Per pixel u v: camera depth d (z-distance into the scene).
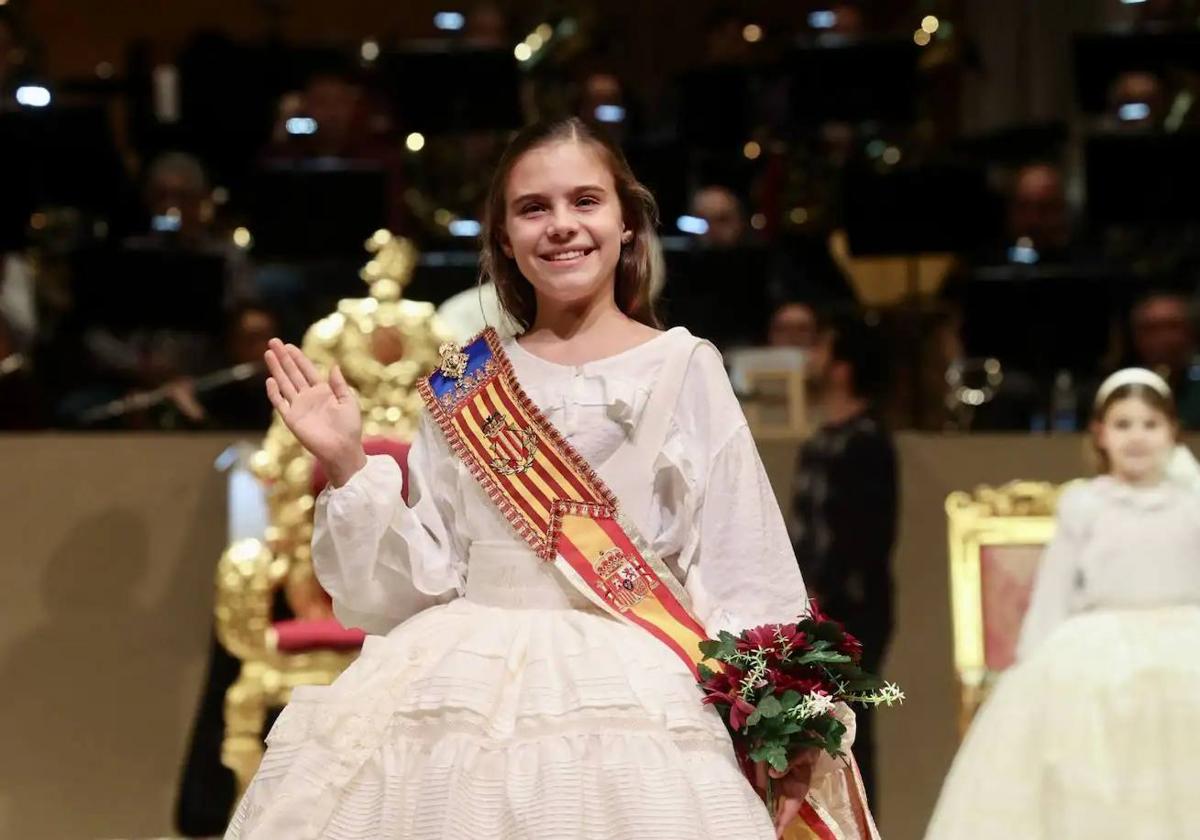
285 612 8.80
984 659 8.87
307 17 13.66
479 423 3.98
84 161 10.51
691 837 3.38
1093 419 9.05
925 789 8.82
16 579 8.72
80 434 8.87
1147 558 8.64
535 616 3.81
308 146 11.15
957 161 11.27
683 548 3.92
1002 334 10.22
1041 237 11.16
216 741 8.51
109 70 13.02
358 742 3.64
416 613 4.03
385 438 7.98
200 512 8.83
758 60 12.23
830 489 8.70
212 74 11.49
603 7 12.81
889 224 10.74
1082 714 8.16
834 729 3.65
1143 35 11.75
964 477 9.29
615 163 4.13
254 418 9.78
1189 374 10.19
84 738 8.64
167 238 10.58
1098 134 11.02
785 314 9.89
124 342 9.92
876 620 8.60
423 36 13.54
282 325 10.27
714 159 11.68
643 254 4.24
